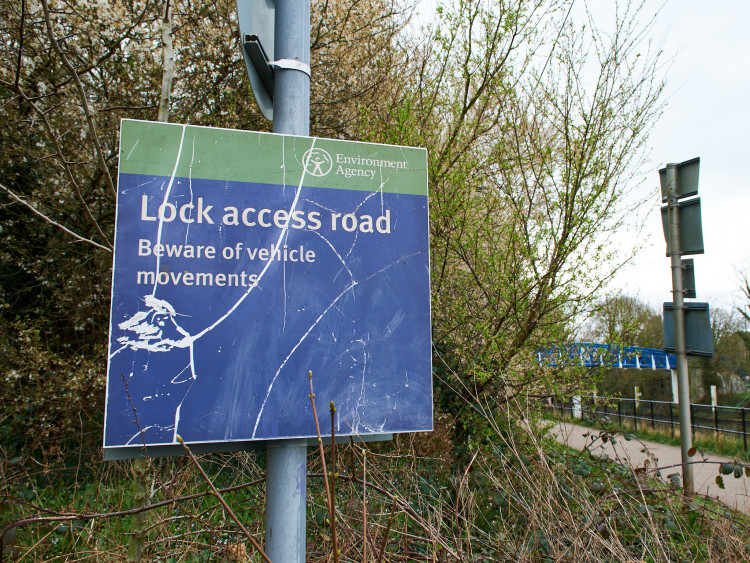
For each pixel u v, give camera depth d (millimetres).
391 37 7836
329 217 1834
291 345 1738
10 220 7543
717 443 12031
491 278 5309
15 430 6750
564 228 4910
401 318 1854
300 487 1725
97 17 7023
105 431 1575
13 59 6645
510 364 5090
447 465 4449
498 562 2947
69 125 6930
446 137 5727
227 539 3336
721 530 3164
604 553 2975
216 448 1682
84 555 3568
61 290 7688
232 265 1726
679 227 5055
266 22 1929
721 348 23016
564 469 3842
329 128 8211
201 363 1661
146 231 1673
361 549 2852
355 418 1765
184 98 7832
